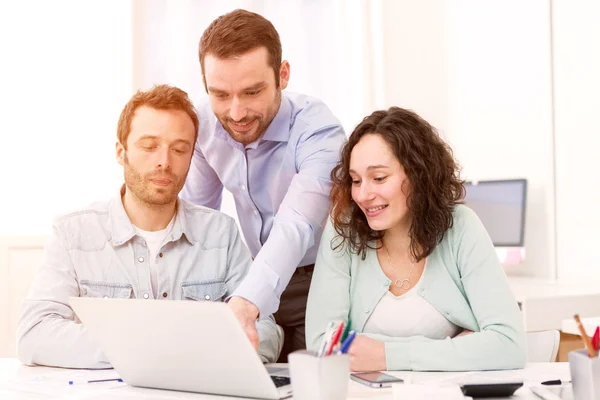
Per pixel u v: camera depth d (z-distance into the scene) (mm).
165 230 1623
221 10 3168
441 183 1504
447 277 1496
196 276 1638
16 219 2752
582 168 2842
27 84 2777
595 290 2523
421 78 3572
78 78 2861
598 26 2773
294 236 1586
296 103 1906
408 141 1466
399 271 1544
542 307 2363
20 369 1404
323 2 3406
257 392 1059
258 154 1889
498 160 3242
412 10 3568
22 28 2773
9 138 2746
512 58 3164
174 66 3064
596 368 933
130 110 1557
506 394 1051
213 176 2043
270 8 3291
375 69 3473
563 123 2930
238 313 1410
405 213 1493
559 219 2936
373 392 1121
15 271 2465
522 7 3109
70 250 1567
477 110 3354
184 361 1091
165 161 1538
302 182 1720
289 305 1958
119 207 1604
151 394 1130
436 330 1498
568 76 2910
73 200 2844
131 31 2938
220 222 1702
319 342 1509
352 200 1561
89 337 1408
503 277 1467
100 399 1100
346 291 1554
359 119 3441
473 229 1502
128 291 1574
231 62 1618
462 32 3420
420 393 1020
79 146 2857
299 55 3367
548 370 1333
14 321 2451
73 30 2859
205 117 1914
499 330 1390
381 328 1522
